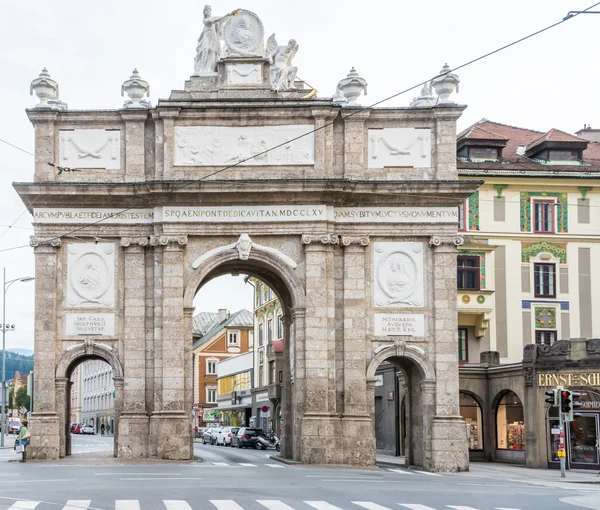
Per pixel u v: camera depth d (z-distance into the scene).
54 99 42.69
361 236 41.97
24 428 44.91
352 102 42.59
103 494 23.30
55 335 41.59
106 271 42.03
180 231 41.59
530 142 61.03
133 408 41.09
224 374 103.19
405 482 30.17
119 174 42.19
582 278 56.19
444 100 42.66
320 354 40.88
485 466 44.72
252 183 41.12
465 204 55.66
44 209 41.94
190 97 42.66
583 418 41.91
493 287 54.94
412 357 41.56
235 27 43.09
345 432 40.75
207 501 21.83
